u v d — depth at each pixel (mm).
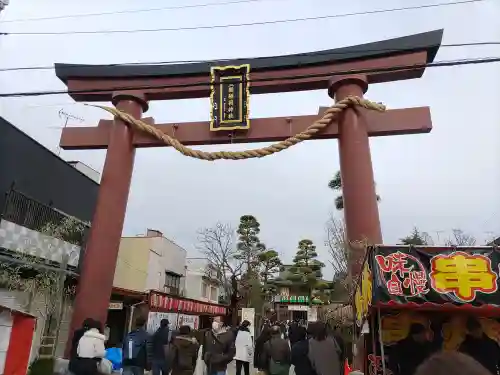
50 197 16750
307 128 15828
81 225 18344
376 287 6492
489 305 6309
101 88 17719
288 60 16672
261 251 42188
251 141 16672
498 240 25359
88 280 15047
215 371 9648
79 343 7211
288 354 9070
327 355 7230
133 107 17312
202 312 26203
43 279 14586
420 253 6664
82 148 17688
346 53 15328
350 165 15164
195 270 41906
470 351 7492
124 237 27672
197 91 17234
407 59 15938
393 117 15898
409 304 6395
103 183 16250
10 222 14078
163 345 9406
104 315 14969
